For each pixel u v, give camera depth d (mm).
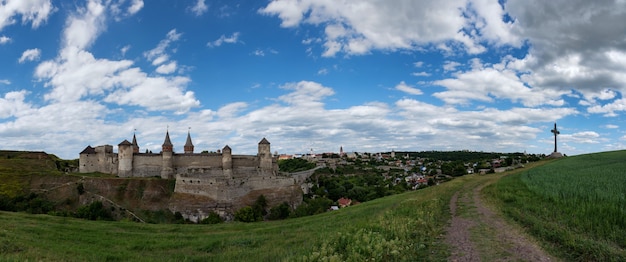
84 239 27625
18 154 123062
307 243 21328
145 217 77625
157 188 86500
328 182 136500
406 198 46188
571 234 16641
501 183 47812
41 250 21109
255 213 78062
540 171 57906
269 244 24953
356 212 39969
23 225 31109
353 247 15961
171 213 80062
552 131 113938
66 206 79938
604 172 44281
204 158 108750
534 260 14273
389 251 15906
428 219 23500
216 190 80375
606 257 13820
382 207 39062
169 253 24125
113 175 99750
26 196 80562
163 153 102625
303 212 80188
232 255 21812
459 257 15273
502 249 16016
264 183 89500
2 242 21453
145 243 27109
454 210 30031
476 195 40594
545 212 22828
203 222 69688
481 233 19578
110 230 33312
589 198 24969
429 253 16172
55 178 88250
